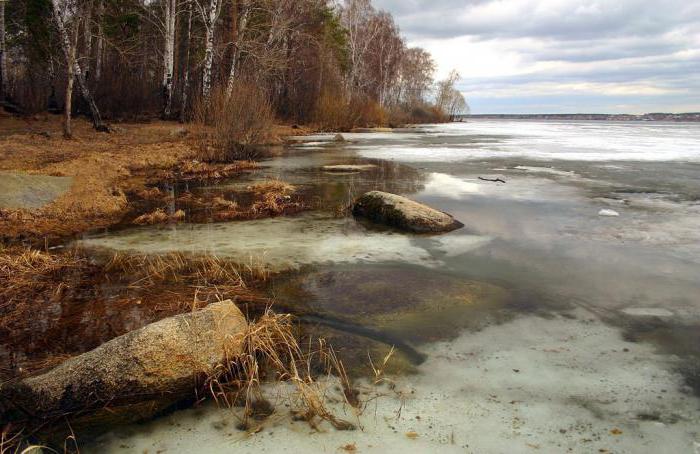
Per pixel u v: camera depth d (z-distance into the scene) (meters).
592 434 2.98
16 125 18.77
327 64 34.19
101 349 3.34
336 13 40.38
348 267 5.92
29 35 24.55
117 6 24.56
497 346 4.06
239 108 15.81
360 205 8.54
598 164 15.52
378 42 47.41
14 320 4.45
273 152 18.38
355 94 39.25
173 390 3.29
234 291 5.13
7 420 3.04
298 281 5.44
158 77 32.75
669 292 5.23
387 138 27.44
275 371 3.62
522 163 15.67
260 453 2.81
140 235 7.24
